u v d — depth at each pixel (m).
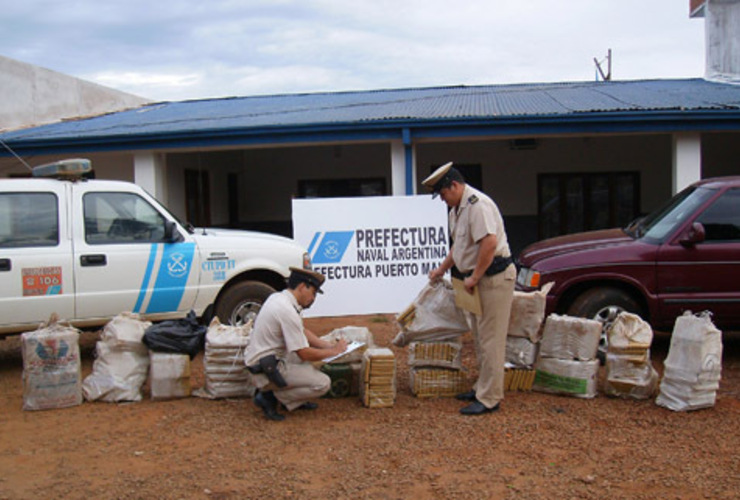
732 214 6.73
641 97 12.77
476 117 11.01
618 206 15.77
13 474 4.38
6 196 6.77
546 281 6.70
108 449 4.77
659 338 7.93
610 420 5.19
